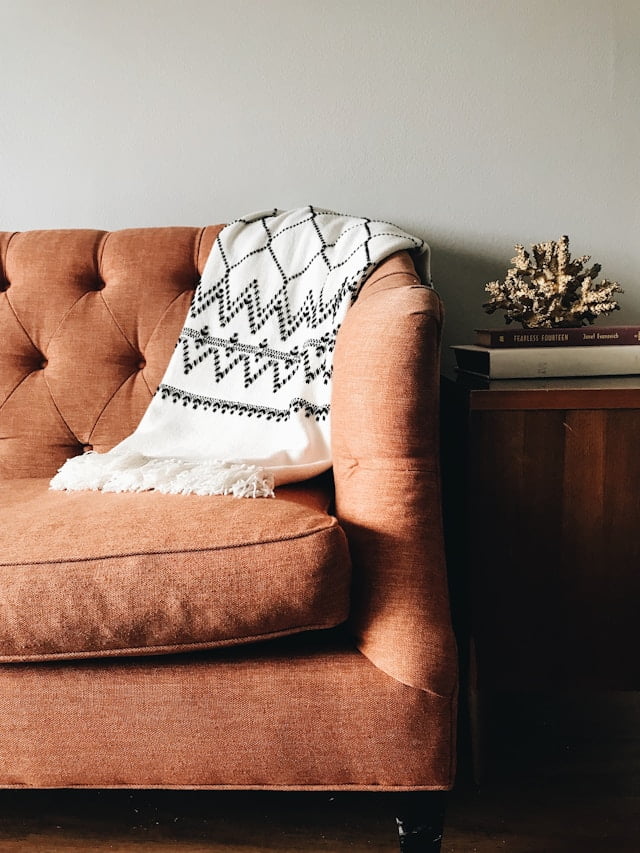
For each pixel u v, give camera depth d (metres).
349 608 0.73
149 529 0.73
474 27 1.36
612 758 1.01
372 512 0.74
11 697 0.74
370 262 1.03
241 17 1.39
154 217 1.47
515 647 0.98
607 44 1.35
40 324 1.28
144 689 0.72
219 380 1.16
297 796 0.96
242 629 0.70
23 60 1.45
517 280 1.17
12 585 0.71
